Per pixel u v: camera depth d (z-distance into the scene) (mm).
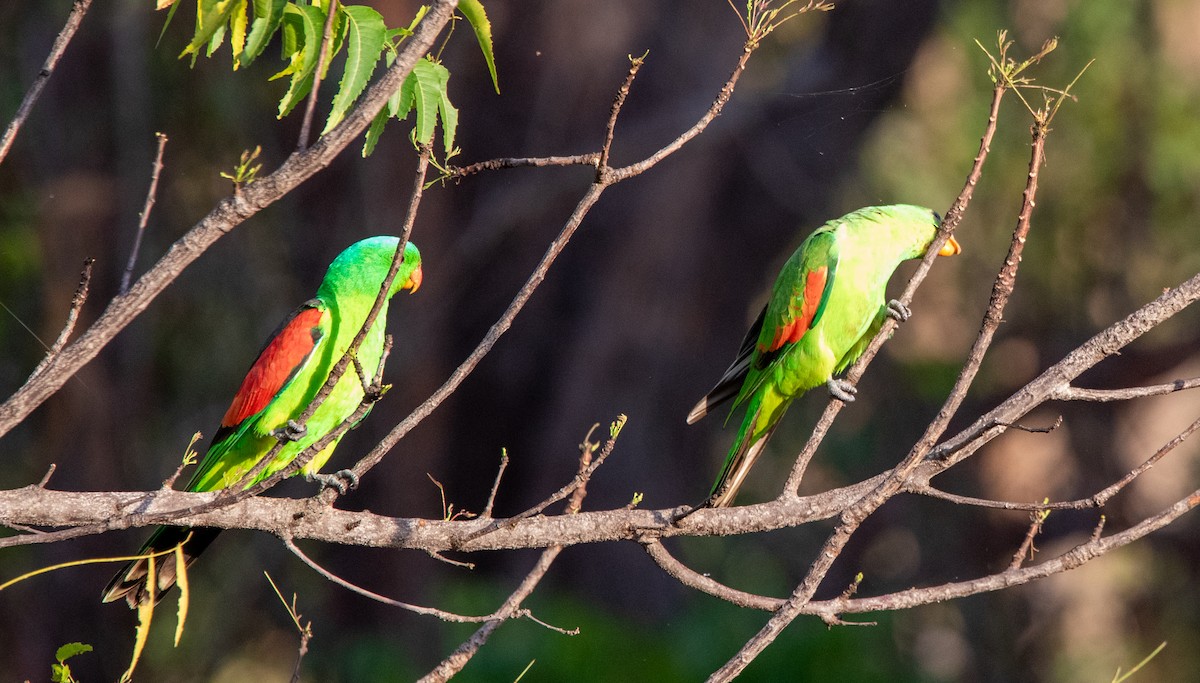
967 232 17812
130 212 14078
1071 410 18375
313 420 6320
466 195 16641
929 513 20297
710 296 18188
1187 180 16438
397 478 16484
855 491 5164
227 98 14188
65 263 13891
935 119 17859
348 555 16406
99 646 14406
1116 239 16766
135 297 3865
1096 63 15930
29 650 14094
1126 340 4816
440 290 16234
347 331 6285
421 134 4199
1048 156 16547
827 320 6652
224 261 14977
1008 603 19438
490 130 16547
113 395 14164
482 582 17328
